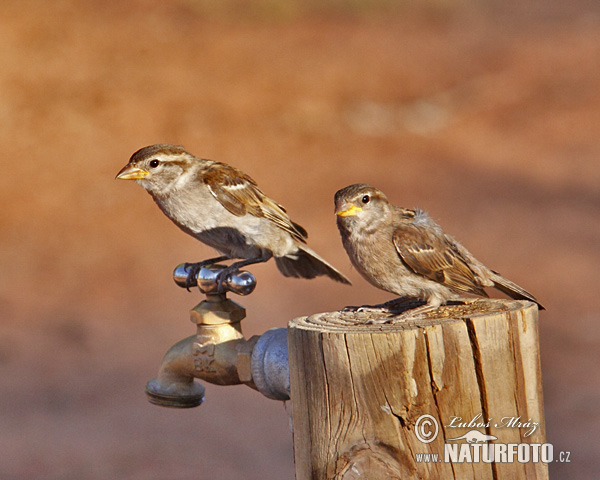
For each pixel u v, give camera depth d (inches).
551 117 1167.6
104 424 449.1
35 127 995.9
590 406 459.8
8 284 657.6
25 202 834.2
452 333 166.2
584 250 724.0
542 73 1334.9
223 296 221.9
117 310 612.4
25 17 1264.8
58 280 666.8
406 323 171.8
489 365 168.6
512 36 1589.6
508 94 1254.9
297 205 848.9
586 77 1310.3
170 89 1149.1
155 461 410.6
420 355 164.2
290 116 1118.4
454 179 941.8
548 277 661.3
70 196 855.7
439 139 1090.7
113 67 1179.9
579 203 862.5
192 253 725.9
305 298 629.6
